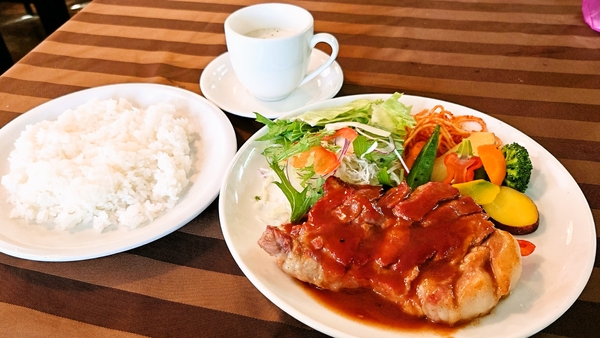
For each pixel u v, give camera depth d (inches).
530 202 12.4
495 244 10.6
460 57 19.9
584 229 11.4
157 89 17.9
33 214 13.3
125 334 10.5
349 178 14.5
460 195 11.9
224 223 12.0
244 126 16.6
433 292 10.0
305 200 13.0
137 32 22.7
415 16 23.1
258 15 17.9
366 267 10.8
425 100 16.1
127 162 14.4
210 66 19.2
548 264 11.0
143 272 11.9
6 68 33.1
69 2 46.4
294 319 10.7
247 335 10.4
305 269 10.9
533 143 14.0
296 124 14.8
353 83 18.7
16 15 46.2
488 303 9.8
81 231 13.0
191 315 10.8
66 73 19.9
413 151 15.2
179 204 13.6
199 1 25.2
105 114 16.8
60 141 15.3
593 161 14.6
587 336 10.1
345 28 22.5
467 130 15.3
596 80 18.1
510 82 18.3
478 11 23.1
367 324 10.2
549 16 22.3
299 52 16.2
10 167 15.1
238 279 11.6
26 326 10.6
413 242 10.8
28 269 12.0
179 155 15.0
